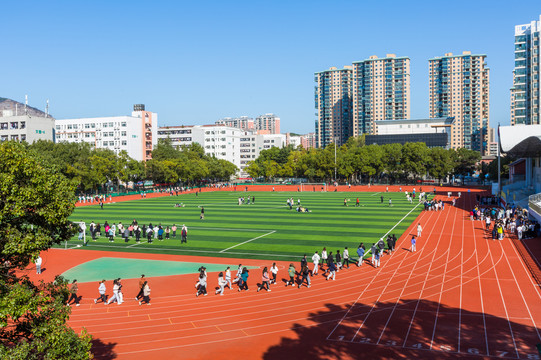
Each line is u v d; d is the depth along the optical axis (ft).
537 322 76.54
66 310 49.73
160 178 453.99
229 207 286.87
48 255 146.30
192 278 114.73
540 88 403.54
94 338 74.08
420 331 73.46
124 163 413.39
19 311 43.06
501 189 283.79
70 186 55.62
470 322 77.00
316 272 114.73
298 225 202.08
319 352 66.39
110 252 149.79
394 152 477.36
